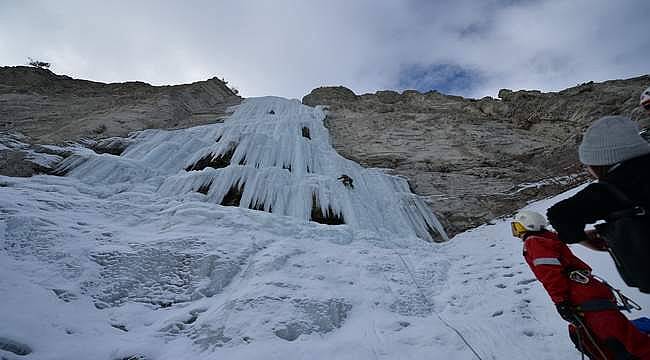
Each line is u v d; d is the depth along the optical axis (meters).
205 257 5.30
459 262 6.57
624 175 1.72
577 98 14.08
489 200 10.24
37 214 6.00
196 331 4.04
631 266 1.70
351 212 8.59
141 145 11.63
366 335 3.91
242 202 8.27
